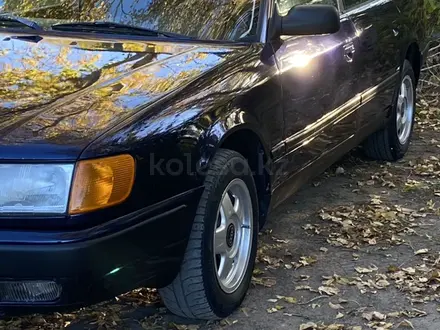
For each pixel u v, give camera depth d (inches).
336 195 212.2
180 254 127.3
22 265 106.4
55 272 106.7
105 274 110.8
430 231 186.2
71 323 141.9
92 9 166.6
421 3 248.8
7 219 107.3
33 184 107.3
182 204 124.3
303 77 163.3
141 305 148.0
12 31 157.6
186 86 131.3
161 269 123.5
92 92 124.9
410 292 153.1
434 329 139.2
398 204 205.3
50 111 116.8
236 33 157.0
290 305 148.3
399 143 240.2
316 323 140.9
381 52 212.5
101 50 146.0
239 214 145.1
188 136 124.4
